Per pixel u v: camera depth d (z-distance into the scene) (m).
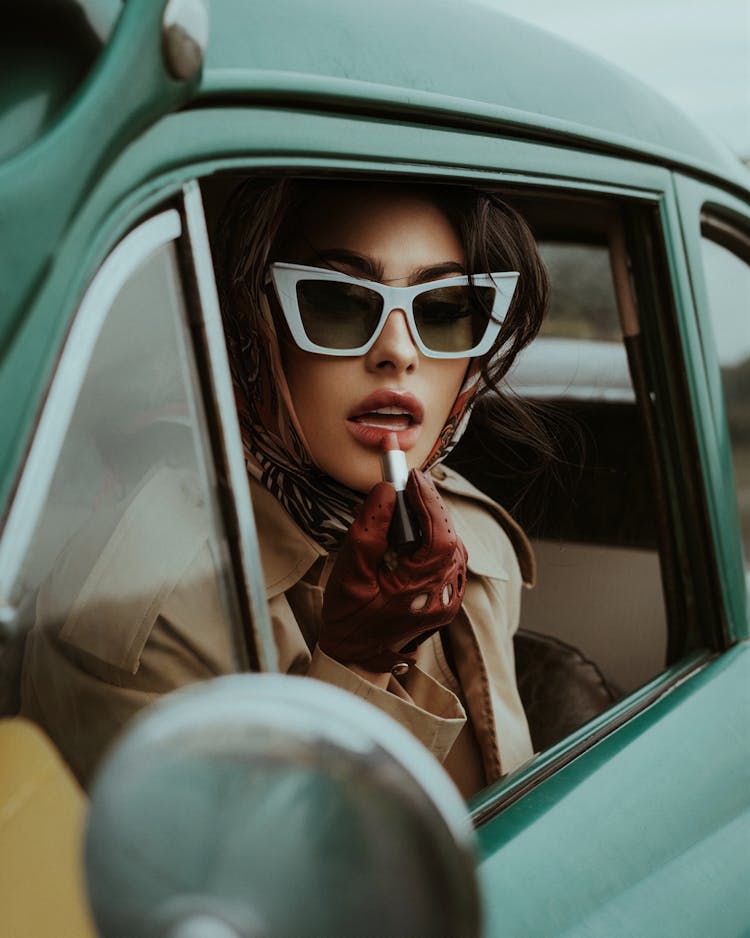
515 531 1.81
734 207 1.82
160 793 0.56
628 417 1.75
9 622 0.85
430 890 0.55
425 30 1.25
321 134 1.08
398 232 1.40
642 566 1.75
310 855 0.55
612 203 1.59
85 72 0.82
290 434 1.44
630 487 1.75
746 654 1.63
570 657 1.79
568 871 1.19
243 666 1.01
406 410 1.44
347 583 1.35
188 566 1.00
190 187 0.94
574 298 1.81
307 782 0.56
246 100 1.00
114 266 0.87
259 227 1.37
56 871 0.88
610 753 1.37
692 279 1.67
